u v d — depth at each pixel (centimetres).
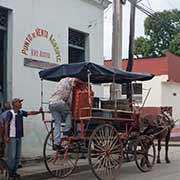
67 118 1225
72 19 1786
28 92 1545
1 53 1498
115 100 1315
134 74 1392
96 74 1288
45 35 1631
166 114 1717
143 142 1453
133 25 1930
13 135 1239
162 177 1321
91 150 1219
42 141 1587
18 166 1330
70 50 1830
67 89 1227
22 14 1532
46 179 1305
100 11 1969
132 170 1470
